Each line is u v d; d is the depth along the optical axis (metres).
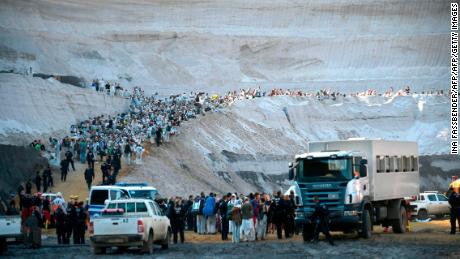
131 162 192.25
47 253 103.25
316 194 113.69
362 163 115.81
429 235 122.75
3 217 102.81
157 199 132.38
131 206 102.38
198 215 133.88
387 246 103.69
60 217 119.69
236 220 117.19
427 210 160.00
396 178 127.75
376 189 119.62
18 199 167.25
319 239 118.38
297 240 118.75
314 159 114.62
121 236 97.44
